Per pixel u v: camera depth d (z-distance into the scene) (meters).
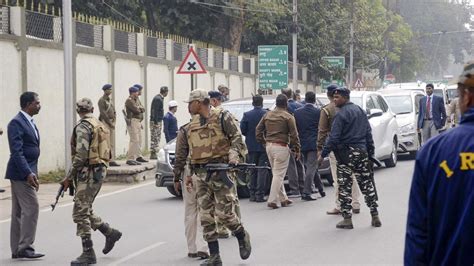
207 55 34.12
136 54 26.95
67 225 13.05
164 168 16.17
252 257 10.05
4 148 18.33
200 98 9.41
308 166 15.43
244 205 14.98
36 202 10.34
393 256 9.96
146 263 9.88
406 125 24.12
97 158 9.76
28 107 10.34
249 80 40.84
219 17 41.66
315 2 49.59
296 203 15.16
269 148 14.45
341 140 11.98
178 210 14.60
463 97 4.32
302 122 15.38
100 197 16.73
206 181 9.34
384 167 22.09
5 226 13.19
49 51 20.70
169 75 30.14
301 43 48.34
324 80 50.75
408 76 83.75
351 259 9.82
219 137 9.38
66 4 18.50
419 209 4.28
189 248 10.27
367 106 20.48
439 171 4.20
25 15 19.50
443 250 4.21
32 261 10.19
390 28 72.44
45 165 20.50
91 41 23.48
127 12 38.88
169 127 20.77
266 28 43.03
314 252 10.32
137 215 14.02
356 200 13.59
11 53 18.78
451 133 4.25
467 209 4.12
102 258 10.21
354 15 56.03
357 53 56.66
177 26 40.91
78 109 9.90
